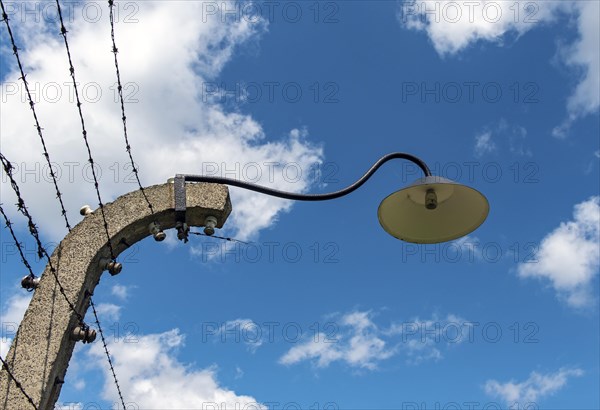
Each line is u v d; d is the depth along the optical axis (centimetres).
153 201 807
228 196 838
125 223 784
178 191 810
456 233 866
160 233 798
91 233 768
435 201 818
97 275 769
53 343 682
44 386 659
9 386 655
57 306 706
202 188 830
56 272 731
